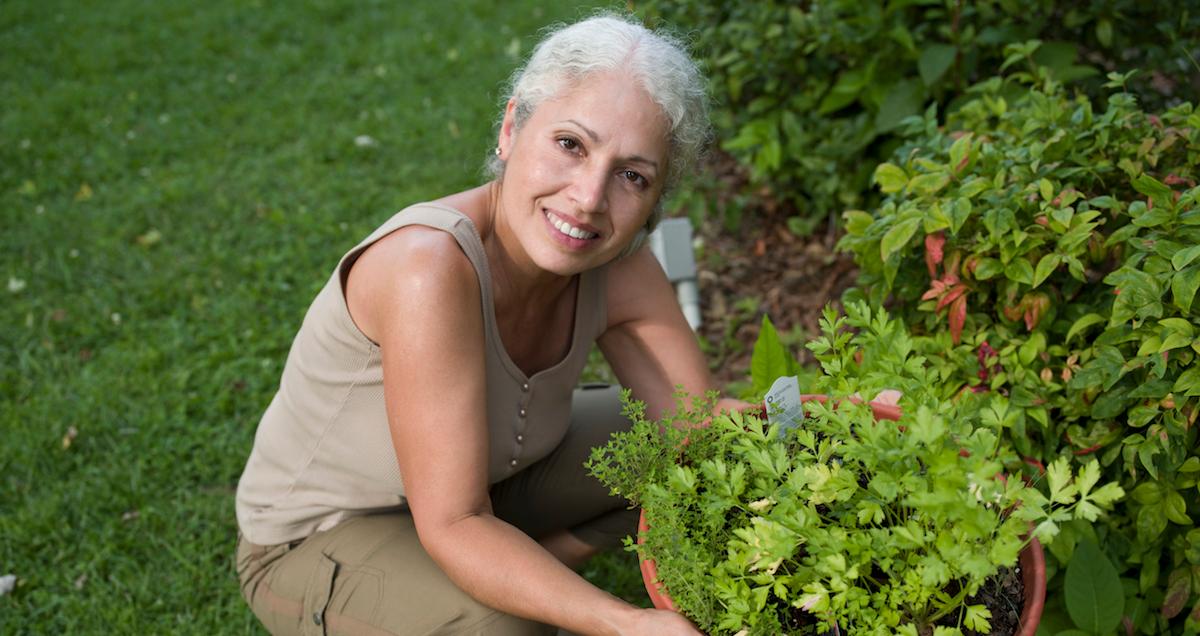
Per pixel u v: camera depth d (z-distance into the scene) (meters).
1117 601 1.74
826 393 1.79
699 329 3.22
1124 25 2.86
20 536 2.53
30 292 3.62
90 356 3.29
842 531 1.30
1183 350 1.67
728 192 3.91
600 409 2.18
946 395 1.62
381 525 1.85
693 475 1.43
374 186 4.21
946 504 1.17
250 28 5.92
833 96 3.17
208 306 3.51
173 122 4.88
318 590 1.81
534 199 1.59
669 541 1.40
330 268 3.67
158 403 3.02
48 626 2.32
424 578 1.71
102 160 4.53
